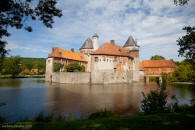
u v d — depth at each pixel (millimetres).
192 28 8297
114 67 34750
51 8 7824
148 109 8234
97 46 54938
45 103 13242
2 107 11883
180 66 45375
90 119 6719
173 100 15484
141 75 54031
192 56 8594
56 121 6504
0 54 7410
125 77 36469
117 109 11102
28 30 8062
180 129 4609
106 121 5848
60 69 43219
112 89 23578
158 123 5332
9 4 6766
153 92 8508
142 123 5375
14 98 15758
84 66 51125
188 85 34312
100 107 11727
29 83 34594
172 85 34469
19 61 71812
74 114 9789
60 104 12797
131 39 46625
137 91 21203
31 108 11547
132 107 11711
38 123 5746
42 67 96125
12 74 65812
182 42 8594
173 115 6719
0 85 29703
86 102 13586
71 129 4762
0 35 7184
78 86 28125
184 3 7418
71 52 50938
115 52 35500
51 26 8547
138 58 43344
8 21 7316
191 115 6602
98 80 33312
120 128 4770
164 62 54031
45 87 26172
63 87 26250
